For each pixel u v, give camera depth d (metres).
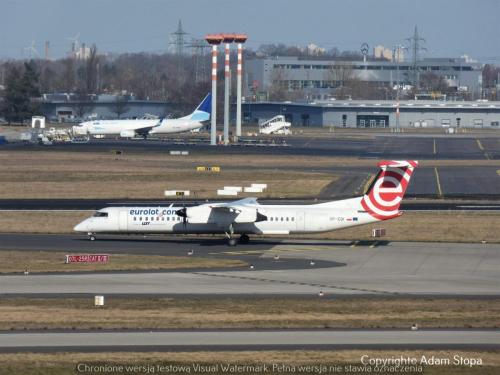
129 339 175.12
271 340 174.88
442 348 169.38
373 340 175.38
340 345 171.25
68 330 182.25
